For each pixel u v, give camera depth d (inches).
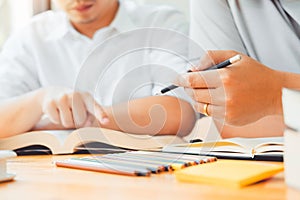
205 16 33.9
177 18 44.9
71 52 44.8
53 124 31.4
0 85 40.3
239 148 20.6
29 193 13.4
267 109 23.1
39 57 45.6
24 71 44.3
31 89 44.6
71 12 41.3
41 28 47.2
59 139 25.2
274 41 32.3
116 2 44.1
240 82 21.9
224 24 33.2
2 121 31.2
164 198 12.3
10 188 14.2
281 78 23.3
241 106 22.0
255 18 32.7
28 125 31.7
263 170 15.0
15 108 31.7
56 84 45.2
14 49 46.3
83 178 15.9
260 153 19.7
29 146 25.7
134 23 44.0
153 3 56.7
